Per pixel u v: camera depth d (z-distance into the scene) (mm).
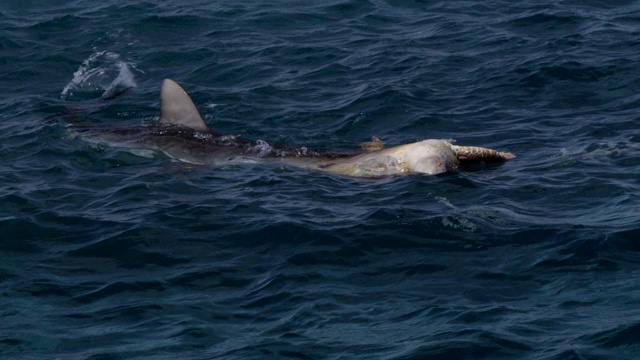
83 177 39375
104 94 50344
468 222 33094
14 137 43844
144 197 36875
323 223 33562
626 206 33906
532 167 38781
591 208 34219
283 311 27969
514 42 54344
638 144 40469
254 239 32719
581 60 50500
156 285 29938
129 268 31203
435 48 54469
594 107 45562
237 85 50719
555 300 27719
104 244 32812
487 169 39000
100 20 60000
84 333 27266
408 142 42875
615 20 56531
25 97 50000
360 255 31281
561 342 25281
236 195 36906
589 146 40594
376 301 28312
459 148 39750
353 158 40406
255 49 55438
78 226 34281
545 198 35438
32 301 29203
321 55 54344
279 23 59438
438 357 25000
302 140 43594
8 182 38688
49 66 54094
